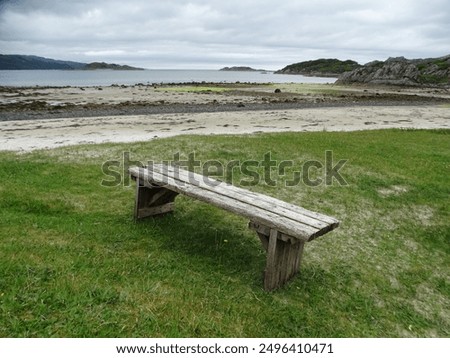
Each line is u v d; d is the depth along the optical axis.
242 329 3.94
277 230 4.43
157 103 40.25
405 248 6.64
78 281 4.25
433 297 5.31
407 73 110.31
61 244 5.23
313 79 192.62
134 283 4.41
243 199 5.12
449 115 34.44
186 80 152.00
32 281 4.14
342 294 5.02
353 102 48.28
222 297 4.45
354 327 4.38
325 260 5.85
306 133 17.66
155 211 6.59
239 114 30.75
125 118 27.30
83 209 6.96
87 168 9.75
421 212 8.17
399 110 38.34
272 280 4.68
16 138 16.94
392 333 4.41
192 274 4.89
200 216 6.95
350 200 8.45
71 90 60.97
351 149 13.62
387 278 5.61
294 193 8.72
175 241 5.84
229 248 5.79
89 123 24.11
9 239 5.21
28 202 6.92
